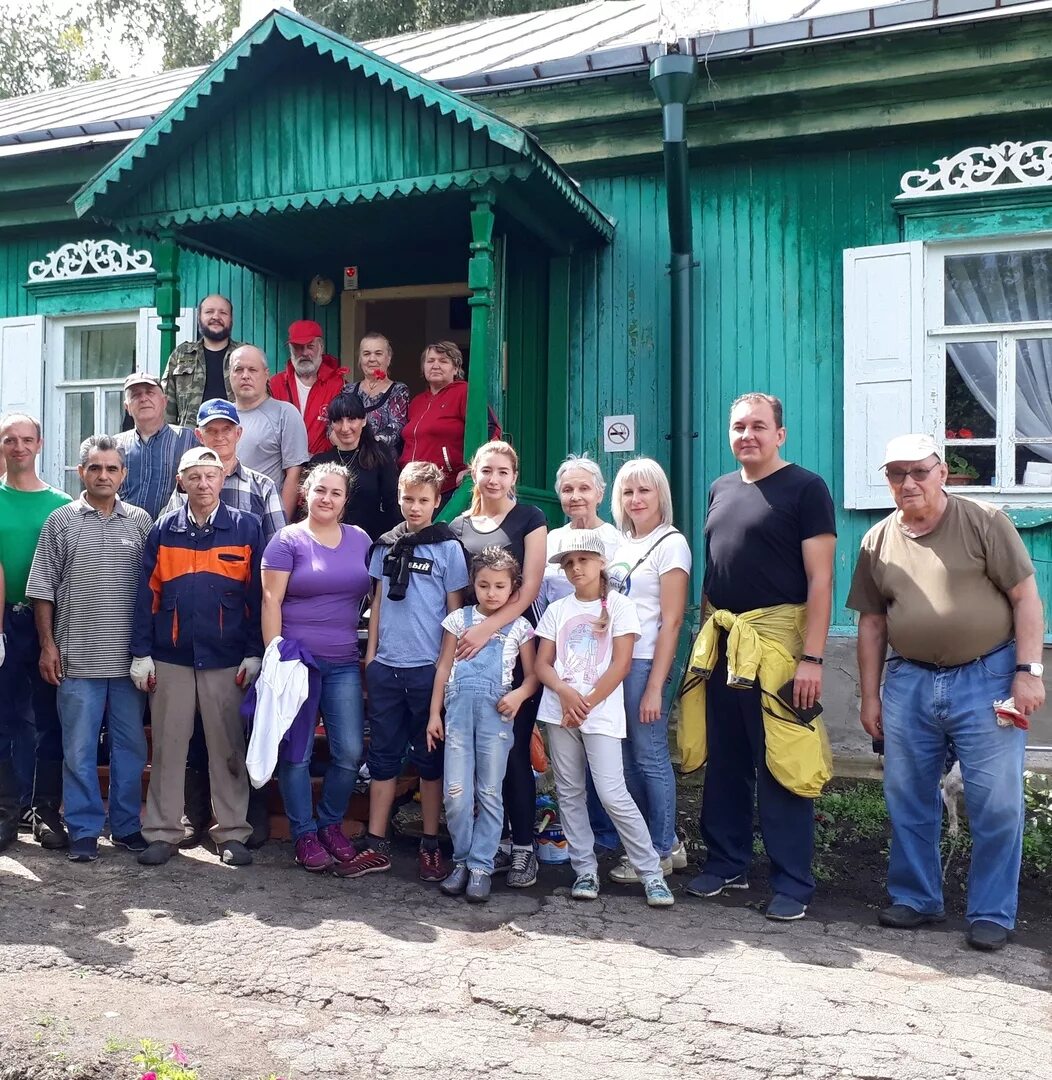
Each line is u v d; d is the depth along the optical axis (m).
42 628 4.85
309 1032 3.19
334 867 4.68
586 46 7.45
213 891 4.38
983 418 6.48
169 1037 3.12
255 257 7.58
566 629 4.51
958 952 3.96
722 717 4.54
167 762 4.80
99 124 7.79
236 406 5.83
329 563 4.73
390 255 7.58
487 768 4.42
